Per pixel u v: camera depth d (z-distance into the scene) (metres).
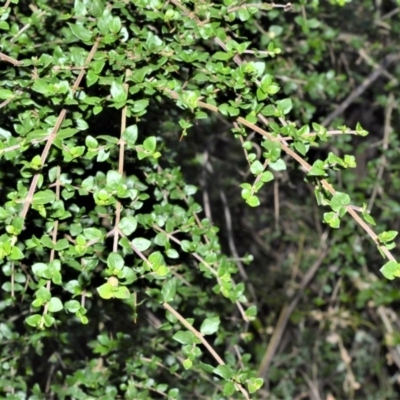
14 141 2.31
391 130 4.70
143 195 2.50
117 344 3.19
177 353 3.35
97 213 2.76
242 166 5.02
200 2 2.66
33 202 2.11
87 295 2.52
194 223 2.96
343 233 4.69
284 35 3.86
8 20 3.04
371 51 4.75
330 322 5.59
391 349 5.69
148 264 2.16
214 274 2.84
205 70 2.56
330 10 4.24
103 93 2.55
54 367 3.65
